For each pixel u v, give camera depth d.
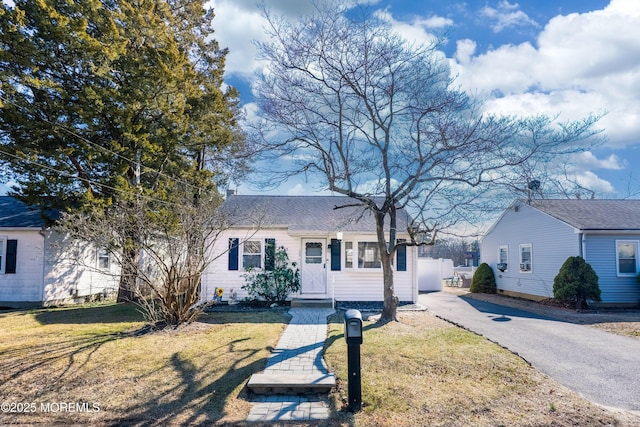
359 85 9.78
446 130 9.34
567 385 5.40
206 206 9.54
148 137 12.98
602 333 8.95
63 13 11.61
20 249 14.12
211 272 12.91
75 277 15.48
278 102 9.89
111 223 8.91
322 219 14.84
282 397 5.07
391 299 9.97
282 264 13.76
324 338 8.00
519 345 7.68
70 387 5.25
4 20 10.05
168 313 8.66
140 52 12.75
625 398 4.95
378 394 4.97
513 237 18.70
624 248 14.71
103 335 8.02
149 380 5.48
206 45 16.02
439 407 4.59
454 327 8.98
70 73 11.95
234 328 8.73
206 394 5.06
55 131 11.16
